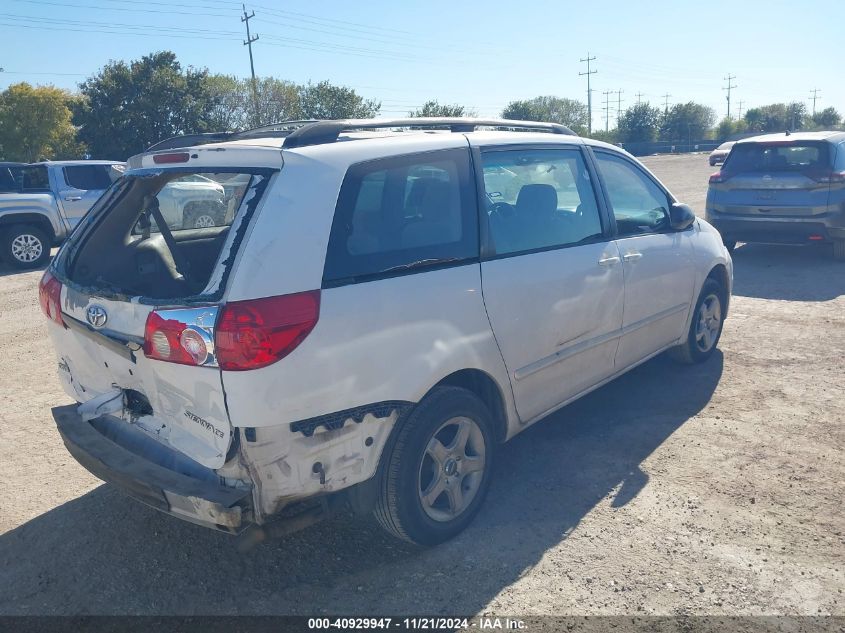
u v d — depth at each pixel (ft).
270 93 186.80
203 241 13.74
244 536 9.47
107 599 10.30
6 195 41.11
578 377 13.94
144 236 12.90
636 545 11.21
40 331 25.18
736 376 18.35
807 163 30.89
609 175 15.25
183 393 9.18
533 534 11.59
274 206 9.27
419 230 10.87
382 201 10.48
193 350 8.81
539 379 12.85
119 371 10.18
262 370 8.72
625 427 15.57
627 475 13.44
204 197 13.70
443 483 11.23
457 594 10.19
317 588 10.43
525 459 14.24
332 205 9.73
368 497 10.35
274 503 9.19
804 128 334.03
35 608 10.12
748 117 351.05
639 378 18.44
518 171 12.88
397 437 10.36
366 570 10.82
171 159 10.73
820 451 14.14
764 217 31.81
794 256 34.83
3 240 41.09
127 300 9.59
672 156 209.26
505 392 12.09
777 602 9.82
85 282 11.30
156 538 11.79
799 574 10.39
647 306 15.65
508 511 12.32
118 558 11.27
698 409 16.38
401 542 11.57
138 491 9.55
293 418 9.07
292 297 9.05
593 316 13.85
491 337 11.56
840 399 16.67
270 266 8.98
